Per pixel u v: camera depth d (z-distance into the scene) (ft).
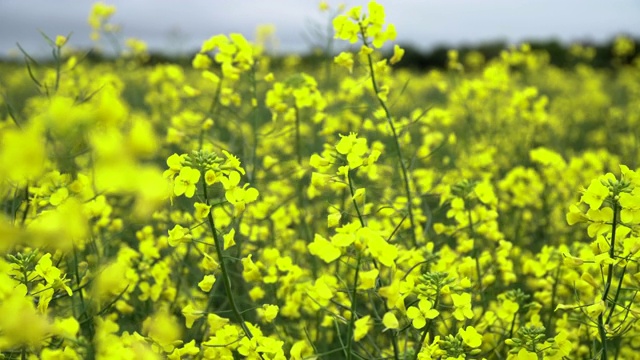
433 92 57.88
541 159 21.95
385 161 20.20
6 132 4.64
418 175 21.38
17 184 11.98
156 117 33.83
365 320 8.54
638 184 9.62
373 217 18.31
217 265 10.25
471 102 31.86
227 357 10.50
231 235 10.34
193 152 10.00
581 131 45.60
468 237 16.67
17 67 65.21
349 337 9.44
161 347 9.85
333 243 8.66
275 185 20.86
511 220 22.90
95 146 4.59
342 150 10.76
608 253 9.78
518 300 12.74
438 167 26.20
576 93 61.57
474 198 15.49
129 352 8.25
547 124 34.22
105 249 14.67
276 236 17.85
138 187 4.60
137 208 4.63
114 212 18.86
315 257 16.87
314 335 15.58
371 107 15.98
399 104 35.96
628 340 14.61
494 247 16.16
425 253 13.29
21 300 8.09
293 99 19.34
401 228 16.33
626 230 9.86
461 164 26.81
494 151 26.30
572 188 22.98
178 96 29.22
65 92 25.29
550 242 21.72
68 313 12.28
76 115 4.72
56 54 16.85
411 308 9.73
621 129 46.03
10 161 4.58
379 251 8.57
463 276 12.98
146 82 51.19
